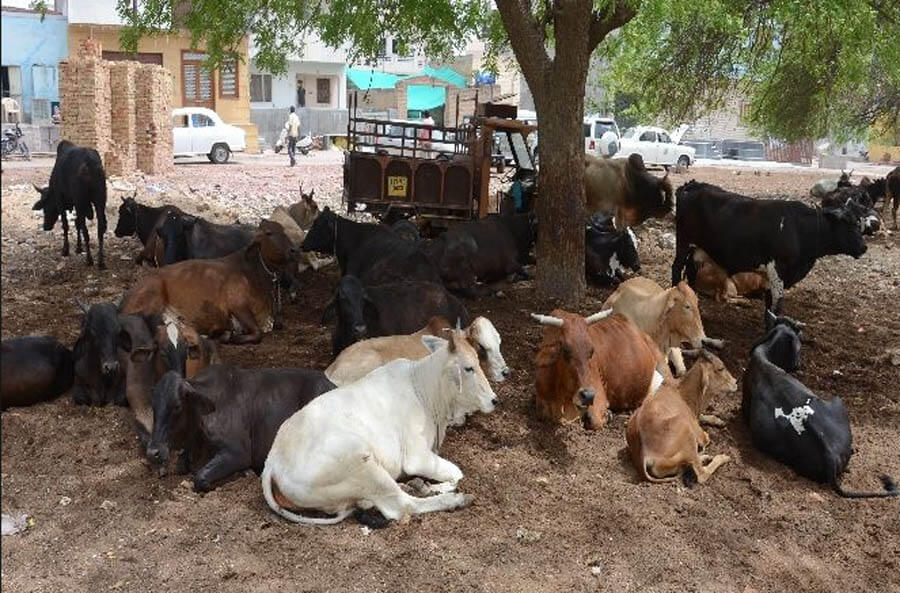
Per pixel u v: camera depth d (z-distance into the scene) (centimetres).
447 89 4644
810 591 546
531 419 776
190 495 611
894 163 5062
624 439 744
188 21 1302
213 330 937
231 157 3256
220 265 941
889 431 788
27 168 2358
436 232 1445
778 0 1007
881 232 1845
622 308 888
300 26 1395
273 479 582
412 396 633
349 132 1445
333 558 541
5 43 3084
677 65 1927
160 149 2423
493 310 1101
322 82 4434
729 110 2512
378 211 1430
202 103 3472
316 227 1112
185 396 602
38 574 518
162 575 520
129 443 698
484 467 680
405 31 1438
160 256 1205
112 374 734
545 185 1102
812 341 1027
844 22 1095
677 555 572
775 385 726
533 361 921
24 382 752
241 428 633
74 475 643
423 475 627
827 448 671
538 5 1345
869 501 658
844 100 2498
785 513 635
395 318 862
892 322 1143
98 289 1148
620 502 636
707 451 732
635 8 1016
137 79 2328
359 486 570
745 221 1036
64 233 1330
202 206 1798
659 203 1594
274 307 995
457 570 536
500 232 1224
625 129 3788
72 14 3167
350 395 609
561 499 637
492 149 1529
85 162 1238
